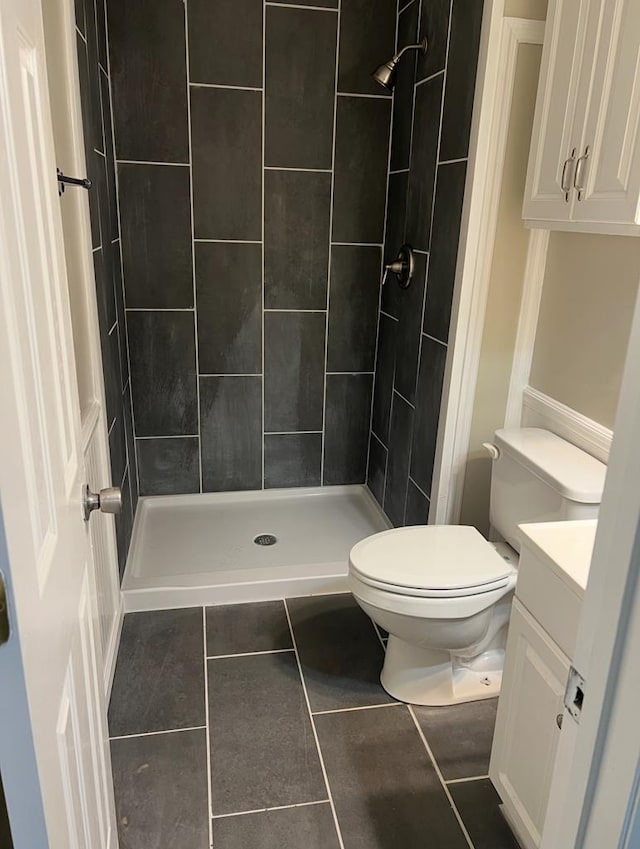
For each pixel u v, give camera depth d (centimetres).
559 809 76
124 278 257
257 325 275
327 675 198
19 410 63
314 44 243
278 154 254
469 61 184
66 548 87
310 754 170
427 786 162
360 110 254
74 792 86
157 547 260
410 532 192
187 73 238
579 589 114
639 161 123
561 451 179
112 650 198
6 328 59
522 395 210
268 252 265
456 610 166
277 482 301
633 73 124
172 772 163
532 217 166
